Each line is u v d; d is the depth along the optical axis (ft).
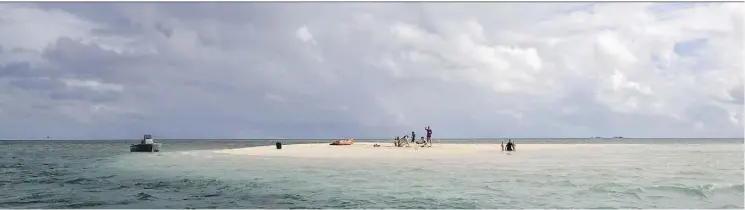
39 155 215.72
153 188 77.71
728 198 64.80
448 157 130.82
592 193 68.28
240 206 61.52
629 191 69.62
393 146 189.26
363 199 64.69
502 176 85.81
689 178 84.53
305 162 116.47
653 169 100.63
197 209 60.34
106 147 381.81
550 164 110.73
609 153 172.14
